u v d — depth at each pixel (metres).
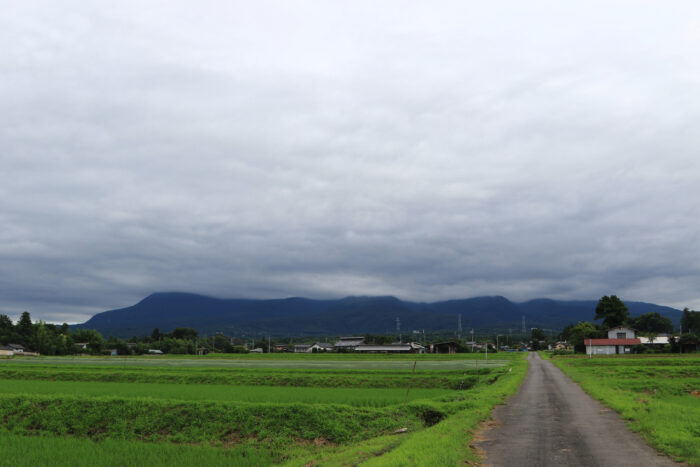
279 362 107.69
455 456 17.44
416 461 16.78
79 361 115.56
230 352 194.50
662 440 19.42
